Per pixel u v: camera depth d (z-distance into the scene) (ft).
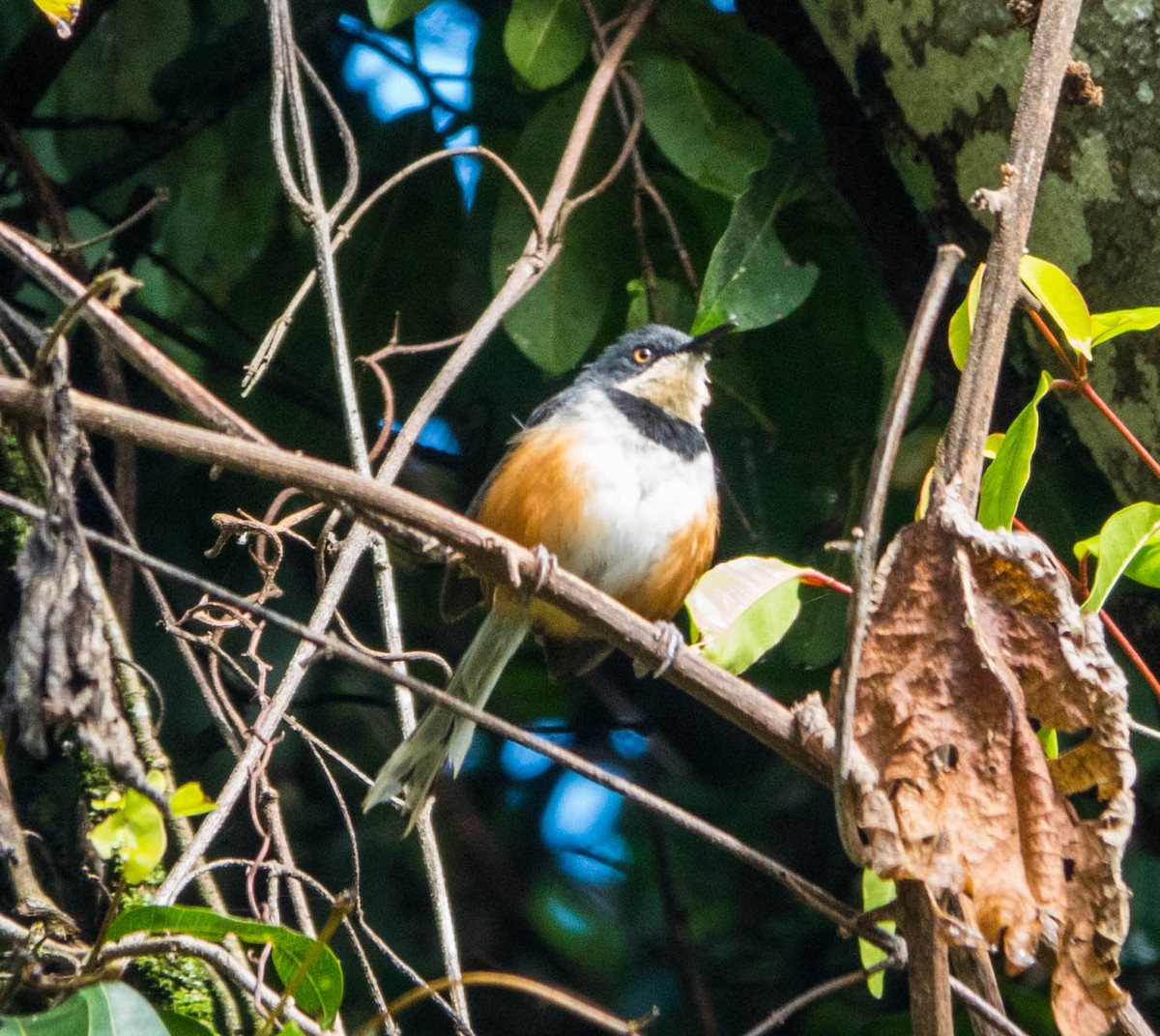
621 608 16.55
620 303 33.19
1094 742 15.16
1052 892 14.71
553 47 28.96
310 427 34.01
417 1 28.53
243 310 35.06
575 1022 36.60
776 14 29.27
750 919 38.81
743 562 19.72
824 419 32.96
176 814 14.20
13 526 25.44
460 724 22.13
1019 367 27.48
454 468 36.68
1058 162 22.34
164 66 36.11
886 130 26.53
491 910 37.06
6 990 15.08
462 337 24.48
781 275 27.91
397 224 34.40
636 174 29.17
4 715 12.84
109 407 14.03
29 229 31.19
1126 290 22.12
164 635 32.63
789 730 15.92
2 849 18.56
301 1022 15.16
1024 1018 29.66
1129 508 17.72
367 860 35.68
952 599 15.29
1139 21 21.38
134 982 20.92
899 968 16.61
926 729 15.14
